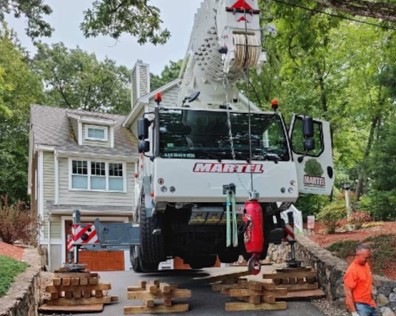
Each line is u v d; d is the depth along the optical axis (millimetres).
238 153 6539
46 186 19781
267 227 7523
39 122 21875
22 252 10391
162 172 6211
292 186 6516
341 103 21406
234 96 7156
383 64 14820
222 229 7121
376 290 6691
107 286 7688
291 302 7762
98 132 21641
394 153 15008
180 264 14172
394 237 9281
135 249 9797
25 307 6070
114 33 9414
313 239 11469
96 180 20781
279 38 9664
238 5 6031
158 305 7148
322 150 7215
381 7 7305
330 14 8719
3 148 27672
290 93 20594
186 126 6586
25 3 9281
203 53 6941
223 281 8922
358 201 19594
